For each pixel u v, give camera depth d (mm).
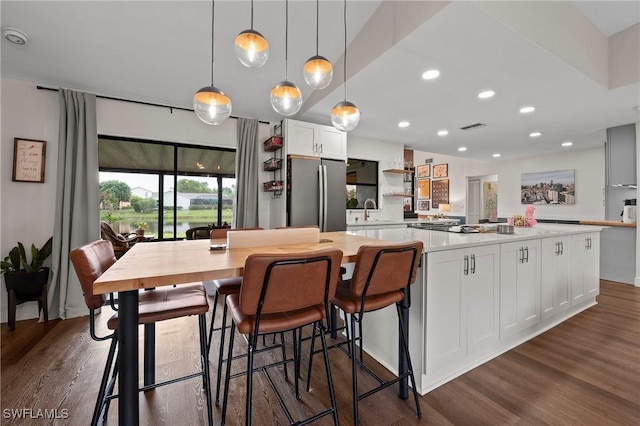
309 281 1161
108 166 3426
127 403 1031
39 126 2779
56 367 1874
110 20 2156
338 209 3895
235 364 1937
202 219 3885
